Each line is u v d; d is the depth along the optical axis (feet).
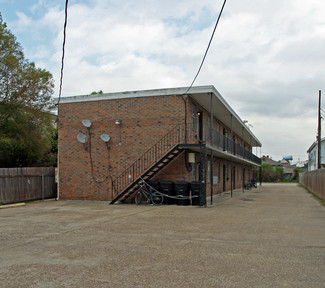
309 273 16.89
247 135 106.11
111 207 46.34
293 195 75.61
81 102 58.65
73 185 58.23
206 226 30.42
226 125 87.35
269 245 22.91
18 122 67.41
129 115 55.47
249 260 19.21
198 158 61.62
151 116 54.19
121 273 16.93
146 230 28.43
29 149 70.54
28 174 56.18
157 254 20.53
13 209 45.01
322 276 16.42
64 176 58.90
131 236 25.93
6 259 19.65
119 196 50.55
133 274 16.76
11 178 52.65
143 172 53.72
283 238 25.22
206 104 61.05
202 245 22.90
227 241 24.14
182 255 20.30
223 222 32.78
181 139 52.21
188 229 28.89
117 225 30.96
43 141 73.61
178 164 53.11
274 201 58.75
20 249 21.98
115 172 55.62
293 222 33.09
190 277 16.28
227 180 88.33
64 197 58.65
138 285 15.24
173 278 16.14
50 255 20.42
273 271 17.21
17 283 15.57
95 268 17.78
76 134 58.59
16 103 67.41
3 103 65.67
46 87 72.38
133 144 54.85
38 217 36.68
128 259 19.45
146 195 49.80
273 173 212.64
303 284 15.31
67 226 30.55
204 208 45.14
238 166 108.58
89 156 57.52
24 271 17.34
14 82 66.28
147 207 46.16
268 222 32.96
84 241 24.21
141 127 54.60
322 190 63.05
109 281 15.78
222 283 15.46
